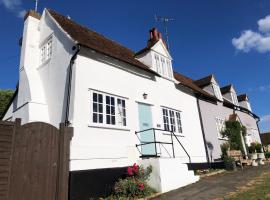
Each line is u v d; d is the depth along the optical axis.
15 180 7.12
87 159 9.68
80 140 9.70
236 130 20.80
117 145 11.15
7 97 24.48
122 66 12.78
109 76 11.87
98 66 11.45
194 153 16.58
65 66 11.17
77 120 9.83
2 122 7.23
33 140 7.77
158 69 15.81
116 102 11.88
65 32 11.65
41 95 12.08
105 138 10.71
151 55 15.62
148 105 13.92
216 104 21.98
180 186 11.13
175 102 16.28
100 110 10.94
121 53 14.80
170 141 14.66
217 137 20.03
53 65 12.05
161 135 14.12
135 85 13.34
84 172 9.42
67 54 11.23
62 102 10.76
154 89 14.73
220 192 9.32
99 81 11.27
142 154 12.37
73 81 10.34
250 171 14.86
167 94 15.73
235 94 27.91
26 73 12.82
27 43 13.75
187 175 11.84
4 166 7.00
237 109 26.41
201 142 17.70
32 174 7.51
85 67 10.84
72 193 8.79
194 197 8.86
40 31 14.23
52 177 7.94
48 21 13.59
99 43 13.50
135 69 13.63
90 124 10.22
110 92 11.63
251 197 7.91
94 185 9.61
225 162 16.80
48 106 11.60
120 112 11.96
